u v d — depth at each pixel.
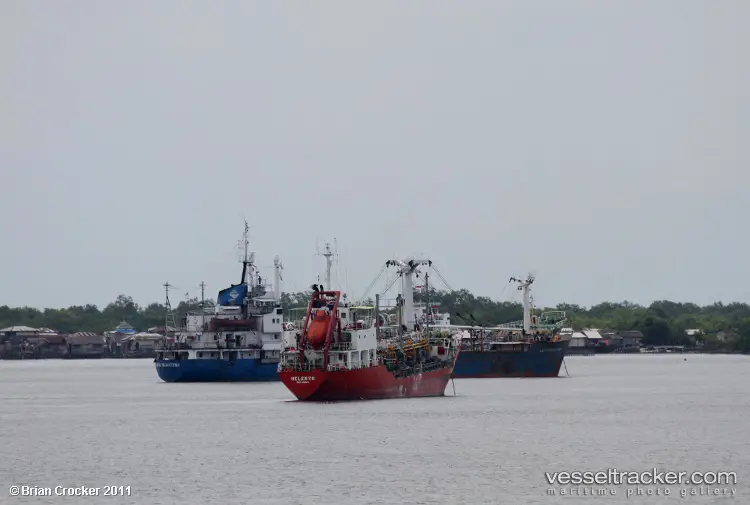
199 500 167.88
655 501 167.50
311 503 164.75
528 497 169.38
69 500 169.38
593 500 168.00
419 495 170.12
